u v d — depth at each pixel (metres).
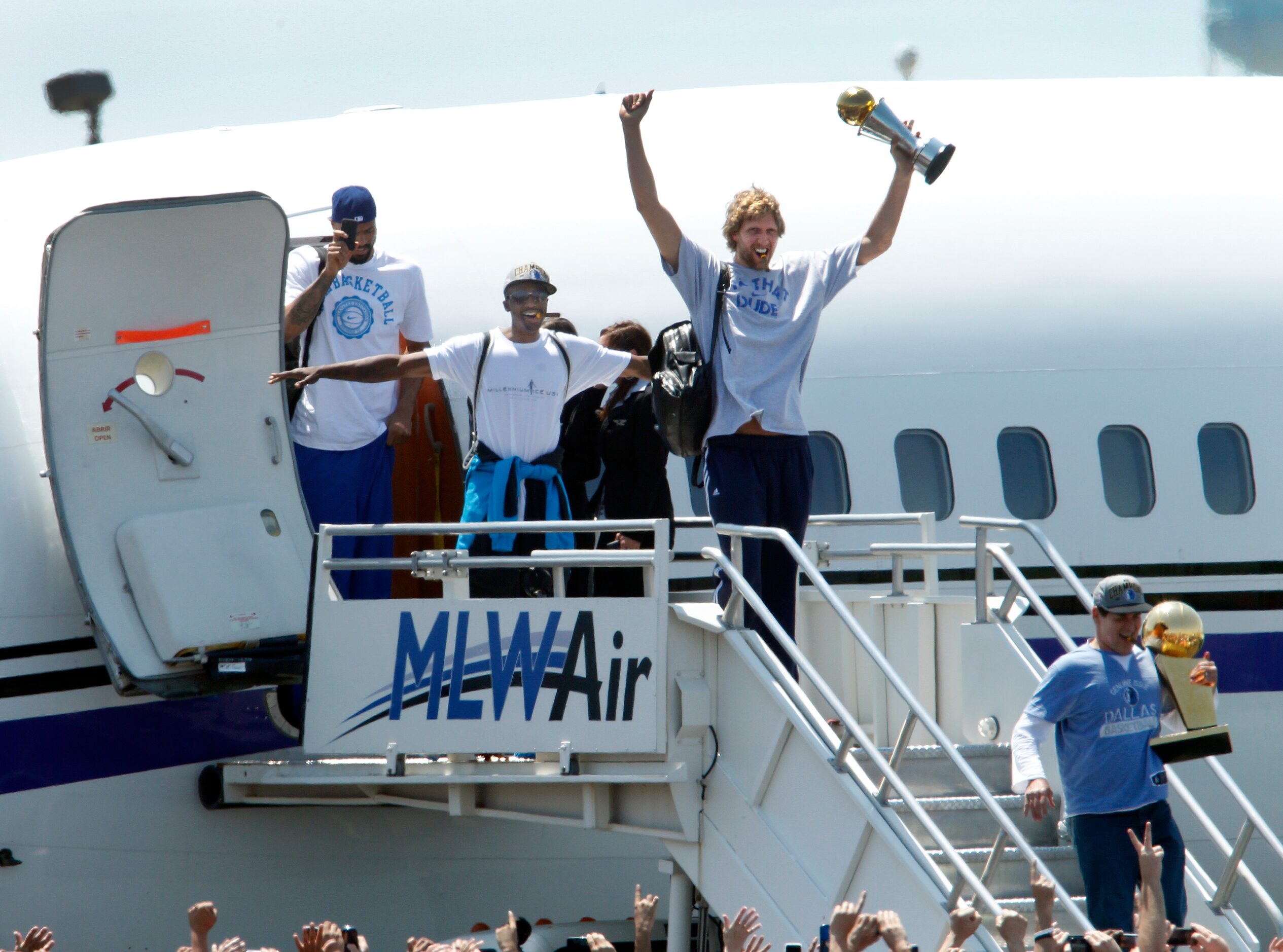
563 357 5.61
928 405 7.29
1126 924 4.30
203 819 6.16
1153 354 7.52
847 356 7.33
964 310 7.47
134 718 6.05
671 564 6.34
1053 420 7.35
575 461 6.28
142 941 6.07
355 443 6.10
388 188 7.48
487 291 7.19
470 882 6.53
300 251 6.26
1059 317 7.52
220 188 7.30
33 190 7.14
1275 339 7.64
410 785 5.62
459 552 5.17
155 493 5.67
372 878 6.41
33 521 5.98
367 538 6.13
